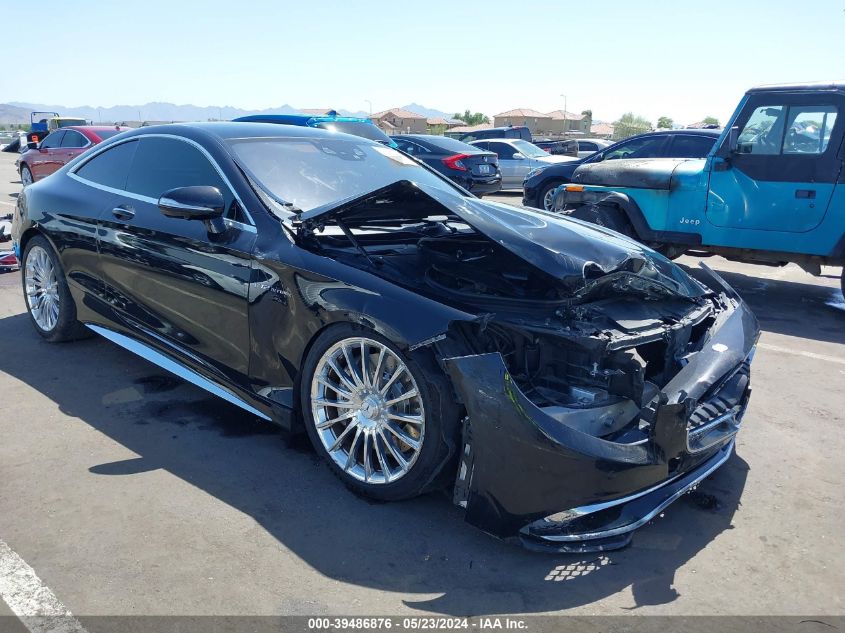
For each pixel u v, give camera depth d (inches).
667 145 403.5
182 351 141.9
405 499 108.4
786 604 91.7
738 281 309.4
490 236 114.3
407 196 123.7
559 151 899.4
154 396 151.1
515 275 118.0
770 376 182.9
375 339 105.0
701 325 129.2
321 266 114.0
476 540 102.7
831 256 240.8
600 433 100.7
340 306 107.7
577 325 104.8
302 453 127.5
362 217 136.0
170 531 101.9
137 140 160.6
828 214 238.5
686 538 106.8
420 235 138.4
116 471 118.7
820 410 160.1
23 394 150.2
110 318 160.4
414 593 90.8
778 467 131.4
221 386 134.2
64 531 101.0
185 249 135.3
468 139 928.9
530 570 96.5
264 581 91.8
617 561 100.0
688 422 99.8
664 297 130.0
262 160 141.0
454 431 100.2
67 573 91.8
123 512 106.4
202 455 125.5
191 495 112.0
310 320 113.1
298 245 120.0
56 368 165.9
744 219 256.2
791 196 244.8
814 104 235.5
